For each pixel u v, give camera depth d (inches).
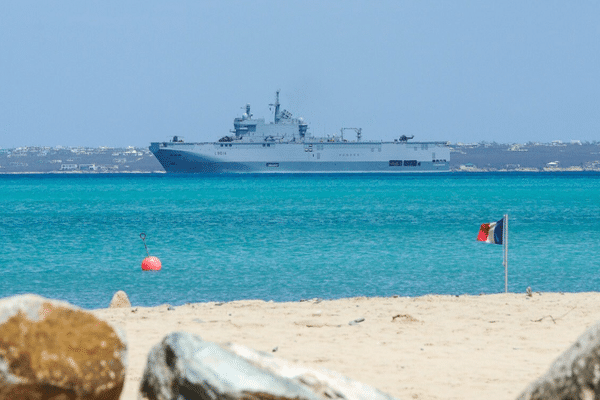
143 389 848.3
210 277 4532.5
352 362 1764.3
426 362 1766.7
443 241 6889.8
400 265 5118.1
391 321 2361.0
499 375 1636.3
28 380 753.6
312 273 4722.0
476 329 2222.0
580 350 805.9
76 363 777.6
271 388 805.2
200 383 800.3
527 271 4763.8
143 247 6496.1
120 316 2480.3
